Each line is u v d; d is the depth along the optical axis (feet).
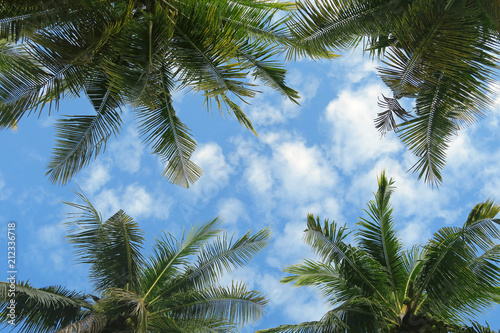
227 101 33.09
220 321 42.14
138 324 34.27
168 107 35.47
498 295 36.11
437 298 35.83
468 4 28.32
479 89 28.58
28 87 27.91
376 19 32.17
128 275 42.16
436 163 31.42
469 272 34.12
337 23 32.65
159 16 29.35
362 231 40.01
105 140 34.40
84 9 27.53
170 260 45.14
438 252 35.22
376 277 38.99
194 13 29.94
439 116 30.68
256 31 33.94
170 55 29.55
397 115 31.50
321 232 39.29
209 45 28.94
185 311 43.06
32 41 26.43
